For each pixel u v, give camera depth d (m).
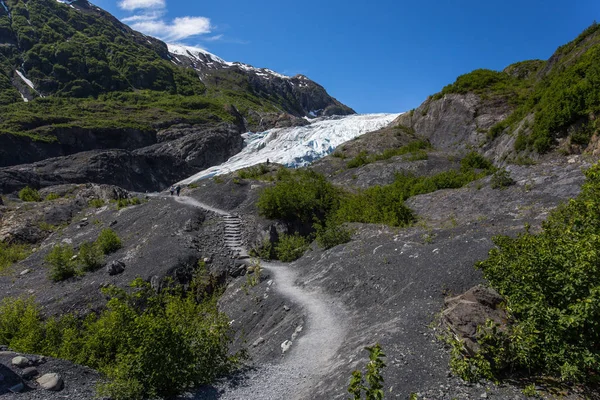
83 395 6.58
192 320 9.41
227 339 8.59
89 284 16.56
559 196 15.67
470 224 14.66
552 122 22.97
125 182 54.41
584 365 5.47
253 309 13.14
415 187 25.14
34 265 20.48
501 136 33.72
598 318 5.46
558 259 6.19
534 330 5.89
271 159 64.25
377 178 34.06
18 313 13.30
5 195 37.56
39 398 6.24
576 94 22.23
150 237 20.30
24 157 55.94
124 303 8.41
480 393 5.62
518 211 15.76
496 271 7.38
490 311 6.93
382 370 6.54
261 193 24.98
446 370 6.32
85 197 32.44
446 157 37.03
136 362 6.85
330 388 6.71
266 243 19.48
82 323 14.11
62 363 7.40
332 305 11.56
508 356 6.08
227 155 72.06
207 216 22.69
